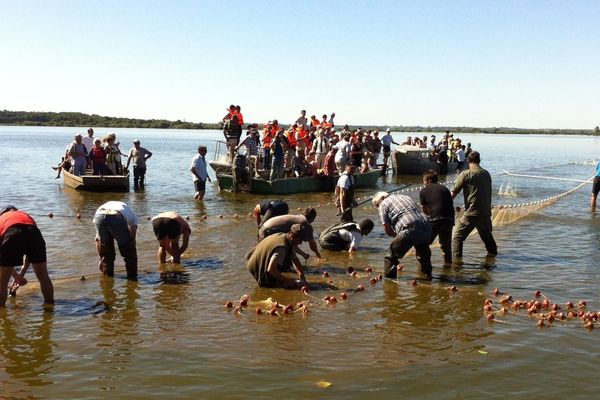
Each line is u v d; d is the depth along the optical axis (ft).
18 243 27.40
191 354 22.43
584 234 49.29
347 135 87.04
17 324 25.52
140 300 29.32
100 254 33.53
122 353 22.48
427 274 34.83
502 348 23.38
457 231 39.78
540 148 339.16
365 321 26.58
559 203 71.56
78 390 19.30
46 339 23.82
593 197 64.23
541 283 33.50
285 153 81.56
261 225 39.24
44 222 52.75
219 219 56.13
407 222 33.68
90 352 22.54
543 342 24.12
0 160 142.41
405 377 20.47
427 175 37.99
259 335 24.61
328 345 23.53
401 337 24.53
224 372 20.77
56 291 30.66
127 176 78.07
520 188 92.84
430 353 22.77
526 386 19.88
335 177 80.79
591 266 37.60
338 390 19.39
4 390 19.24
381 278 34.09
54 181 91.15
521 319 27.09
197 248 41.93
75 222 52.95
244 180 76.74
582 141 615.16
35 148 213.46
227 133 83.05
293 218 36.99
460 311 28.19
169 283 32.55
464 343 23.90
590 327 25.94
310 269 36.45
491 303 29.09
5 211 28.58
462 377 20.53
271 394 19.06
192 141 380.78
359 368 21.24
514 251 42.01
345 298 30.01
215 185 89.86
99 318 26.50
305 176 80.12
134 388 19.48
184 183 92.38
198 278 33.71
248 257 34.37
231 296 30.37
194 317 26.86
